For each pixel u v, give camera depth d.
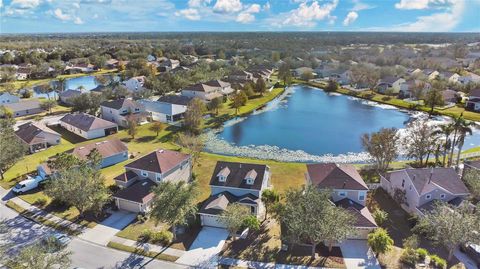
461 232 30.89
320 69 170.38
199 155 62.75
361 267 32.56
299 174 55.59
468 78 131.00
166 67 175.75
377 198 47.28
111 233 37.72
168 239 36.25
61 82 117.88
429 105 100.06
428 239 37.00
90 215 41.31
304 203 34.06
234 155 66.62
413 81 118.94
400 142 63.84
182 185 39.75
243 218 36.44
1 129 60.38
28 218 40.34
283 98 120.88
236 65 172.62
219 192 43.56
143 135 75.00
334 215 32.97
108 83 134.00
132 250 34.66
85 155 53.62
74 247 34.97
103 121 75.56
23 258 27.34
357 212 38.09
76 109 90.31
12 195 46.03
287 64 161.25
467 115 91.12
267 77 149.00
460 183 43.00
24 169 54.78
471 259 33.91
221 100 100.62
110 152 57.84
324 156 66.69
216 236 37.62
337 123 89.50
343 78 149.12
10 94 95.69
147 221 40.25
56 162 47.81
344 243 36.44
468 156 62.78
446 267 32.41
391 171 51.88
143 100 98.25
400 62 181.62
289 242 36.16
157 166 46.47
